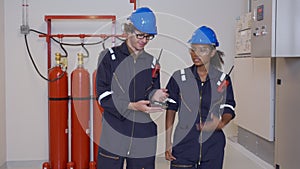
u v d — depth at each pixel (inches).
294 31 86.8
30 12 153.8
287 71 100.4
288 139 100.2
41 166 157.2
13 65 154.8
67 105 147.1
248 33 123.3
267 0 89.3
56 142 144.9
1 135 149.9
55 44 153.9
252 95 123.0
